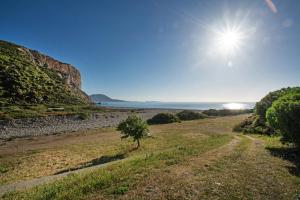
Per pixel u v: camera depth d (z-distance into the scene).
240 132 47.25
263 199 10.18
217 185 11.32
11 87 96.12
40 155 33.31
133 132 37.28
